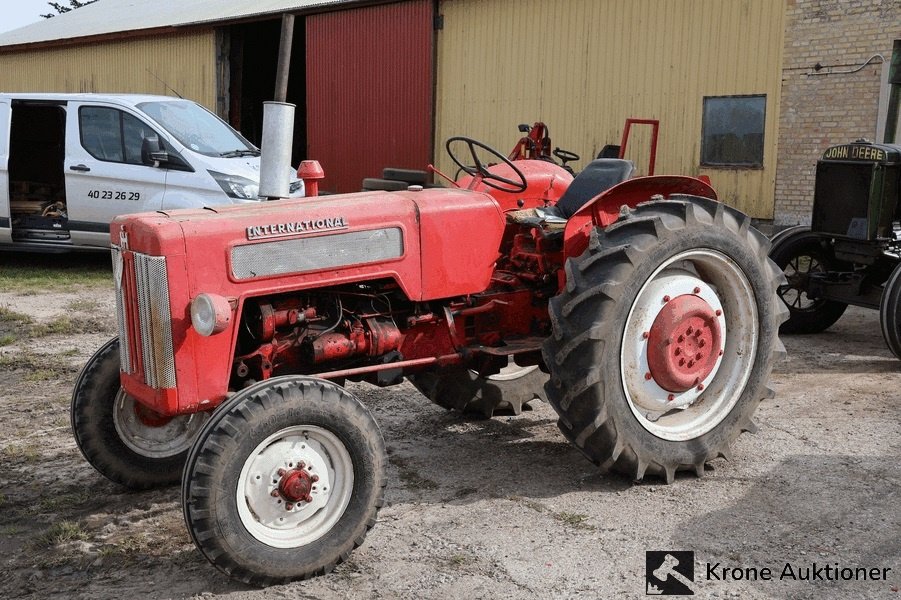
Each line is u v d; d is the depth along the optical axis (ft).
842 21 32.96
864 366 19.90
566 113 42.01
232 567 10.06
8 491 13.42
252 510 10.23
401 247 12.34
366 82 50.93
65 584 10.54
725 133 36.78
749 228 13.88
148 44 66.39
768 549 11.03
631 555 10.94
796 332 23.52
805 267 27.02
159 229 10.60
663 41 38.09
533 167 17.01
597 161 15.52
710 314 13.42
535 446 15.10
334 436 10.59
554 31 41.96
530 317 14.43
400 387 18.76
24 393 18.34
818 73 33.86
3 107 33.47
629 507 12.42
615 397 12.53
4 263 36.88
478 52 45.29
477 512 12.35
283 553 10.30
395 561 10.94
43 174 36.65
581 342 12.17
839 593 9.96
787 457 14.19
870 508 12.19
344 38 51.78
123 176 31.40
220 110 61.11
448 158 47.55
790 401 17.20
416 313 12.90
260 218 11.25
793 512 12.11
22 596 10.27
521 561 10.85
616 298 12.31
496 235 13.23
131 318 11.14
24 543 11.67
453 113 47.01
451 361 13.09
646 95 38.96
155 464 13.29
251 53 65.00
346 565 10.86
